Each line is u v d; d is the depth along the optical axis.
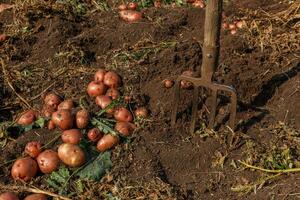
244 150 1.62
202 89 1.77
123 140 1.63
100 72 1.82
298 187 1.47
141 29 2.18
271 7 2.44
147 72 1.89
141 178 1.54
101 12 2.38
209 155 1.63
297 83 1.84
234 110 1.62
